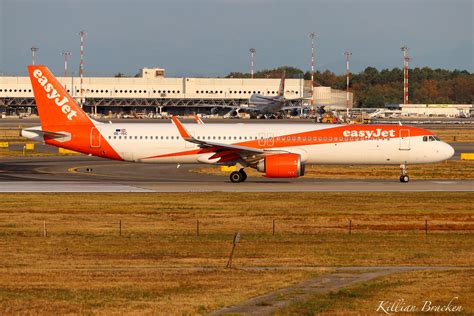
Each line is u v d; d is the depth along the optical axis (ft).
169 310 302.25
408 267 395.14
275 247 451.53
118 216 565.94
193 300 318.04
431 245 460.96
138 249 443.32
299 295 328.90
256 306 310.24
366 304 313.94
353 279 362.74
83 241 468.75
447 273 375.45
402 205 627.05
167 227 520.83
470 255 428.56
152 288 339.77
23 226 521.24
